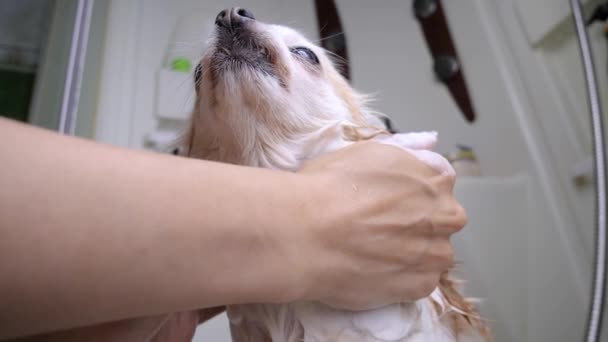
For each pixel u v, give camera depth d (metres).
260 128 0.56
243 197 0.30
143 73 1.20
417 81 1.49
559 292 1.03
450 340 0.57
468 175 1.22
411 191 0.42
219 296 0.28
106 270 0.23
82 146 0.25
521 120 1.17
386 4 1.61
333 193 0.37
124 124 1.13
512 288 1.07
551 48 1.18
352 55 1.53
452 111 1.39
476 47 1.34
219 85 0.55
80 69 0.89
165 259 0.25
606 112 1.00
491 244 1.08
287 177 0.36
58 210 0.22
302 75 0.60
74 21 0.91
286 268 0.31
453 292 0.62
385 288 0.40
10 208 0.20
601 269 0.78
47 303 0.22
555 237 1.06
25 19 0.94
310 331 0.48
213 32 0.58
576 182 1.06
